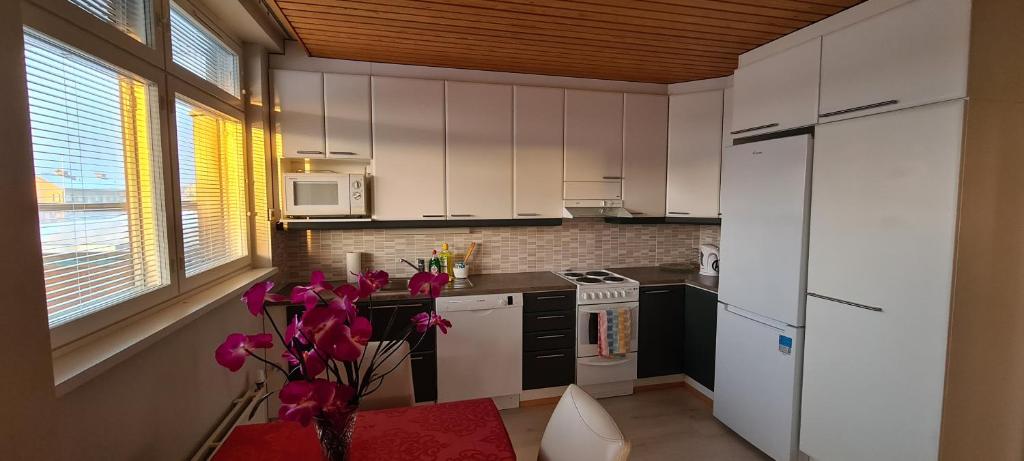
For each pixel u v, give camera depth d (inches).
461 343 115.3
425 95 118.0
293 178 108.7
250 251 104.9
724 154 107.3
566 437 53.0
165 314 59.9
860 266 77.0
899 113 70.8
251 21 89.0
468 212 123.0
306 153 111.6
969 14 62.6
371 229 128.1
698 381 127.6
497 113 123.2
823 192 83.4
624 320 123.4
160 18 62.3
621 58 113.1
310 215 112.7
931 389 67.9
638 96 133.4
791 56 90.6
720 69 122.4
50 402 37.9
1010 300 70.4
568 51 108.0
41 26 40.2
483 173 123.3
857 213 77.4
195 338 67.6
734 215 104.5
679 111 134.3
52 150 43.4
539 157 127.2
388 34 96.9
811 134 90.5
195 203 76.5
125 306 53.9
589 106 130.0
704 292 123.4
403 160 117.6
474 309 115.2
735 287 104.7
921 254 68.4
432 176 119.7
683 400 128.4
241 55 99.7
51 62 43.2
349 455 48.1
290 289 114.7
